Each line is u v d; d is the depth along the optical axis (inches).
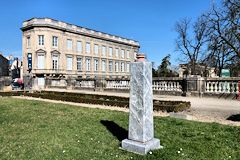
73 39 2262.6
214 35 1152.2
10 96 839.1
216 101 587.5
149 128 221.5
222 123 323.3
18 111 430.9
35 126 308.2
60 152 213.8
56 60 2087.8
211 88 669.9
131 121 221.8
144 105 215.6
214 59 1165.7
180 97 688.4
